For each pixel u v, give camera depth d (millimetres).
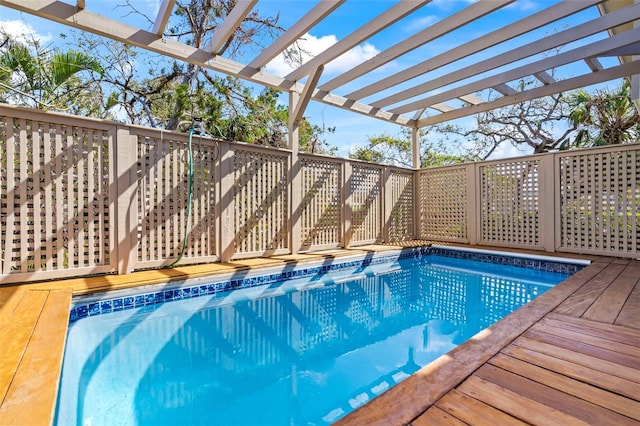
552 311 2639
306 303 4125
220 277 4180
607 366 1733
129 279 3617
